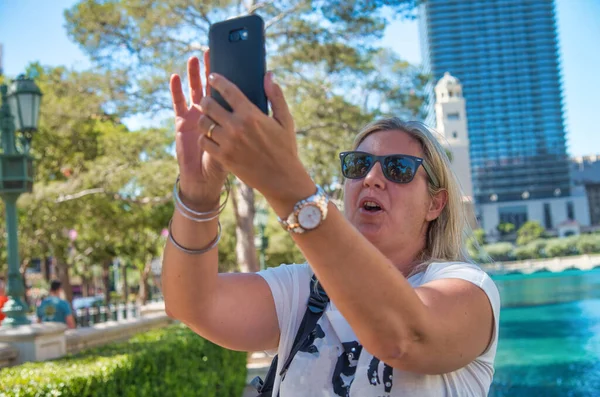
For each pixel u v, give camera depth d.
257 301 1.46
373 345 0.99
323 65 12.11
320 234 0.90
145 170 12.76
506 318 19.77
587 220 137.25
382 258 0.96
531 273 63.41
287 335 1.44
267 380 1.55
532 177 139.50
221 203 1.21
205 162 1.13
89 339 7.57
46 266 27.47
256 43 0.93
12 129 6.39
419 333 1.01
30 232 18.53
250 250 12.75
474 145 142.62
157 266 28.17
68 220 18.16
